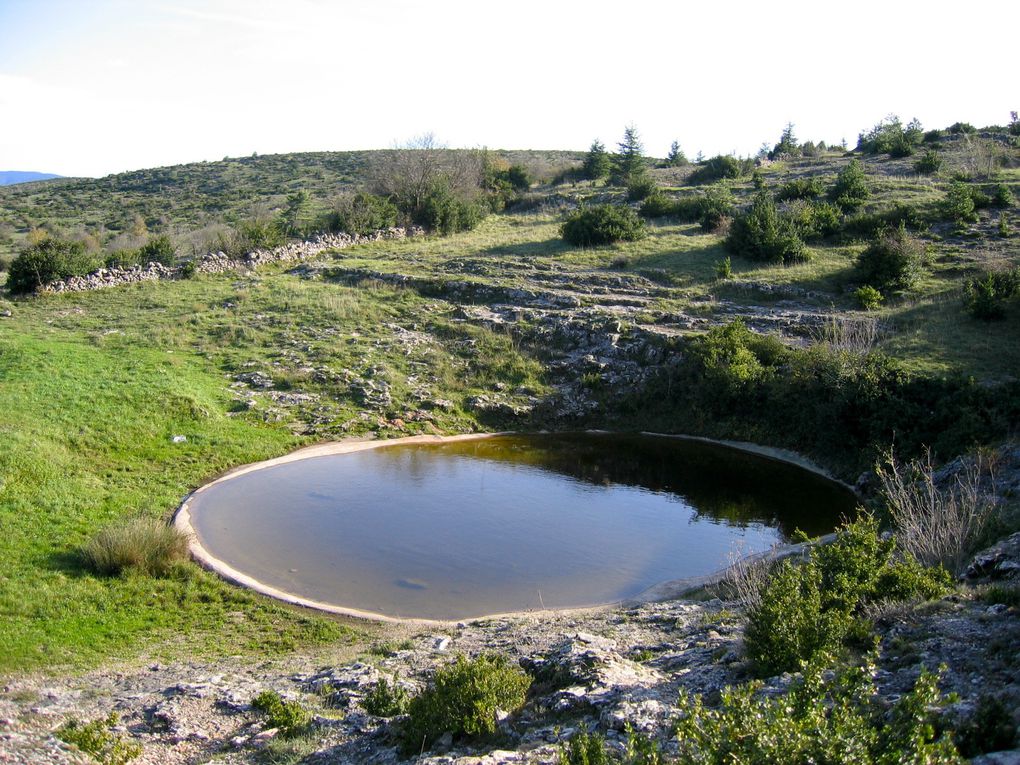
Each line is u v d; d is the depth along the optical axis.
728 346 27.50
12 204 87.50
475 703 8.68
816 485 21.75
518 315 33.03
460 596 14.83
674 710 8.16
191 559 15.77
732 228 37.97
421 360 30.11
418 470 22.36
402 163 58.16
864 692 6.19
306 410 25.84
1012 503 15.05
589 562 16.45
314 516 18.48
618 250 40.03
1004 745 6.14
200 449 22.06
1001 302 26.72
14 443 19.16
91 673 11.61
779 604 9.23
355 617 13.91
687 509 19.78
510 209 60.28
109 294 35.84
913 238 33.03
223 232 47.50
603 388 28.81
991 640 8.53
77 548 15.48
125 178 102.75
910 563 11.15
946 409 20.70
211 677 11.34
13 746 8.36
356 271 39.31
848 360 23.72
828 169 54.44
